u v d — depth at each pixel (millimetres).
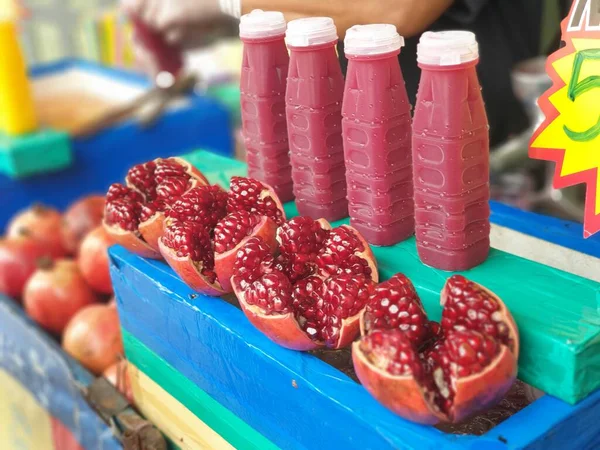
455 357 597
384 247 854
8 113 2176
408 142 825
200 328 854
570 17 745
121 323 1066
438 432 614
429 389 606
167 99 2309
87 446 1135
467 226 757
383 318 658
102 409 1051
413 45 1161
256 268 770
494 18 1460
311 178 917
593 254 861
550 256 870
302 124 891
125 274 1000
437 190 748
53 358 1238
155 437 974
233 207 892
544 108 773
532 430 611
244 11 1050
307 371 712
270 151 976
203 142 2463
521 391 717
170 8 1543
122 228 960
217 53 3094
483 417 690
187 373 922
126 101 2553
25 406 1393
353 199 860
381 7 943
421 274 781
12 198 2172
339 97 879
